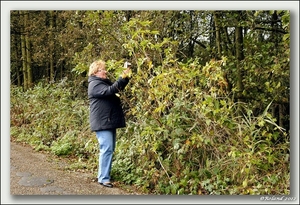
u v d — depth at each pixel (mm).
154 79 4168
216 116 4289
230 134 4289
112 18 6164
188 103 4328
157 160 4344
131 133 4969
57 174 4617
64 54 8766
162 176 4258
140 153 4492
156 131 4336
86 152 5668
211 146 4262
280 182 4109
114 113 4324
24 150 6027
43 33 10891
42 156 5625
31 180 4301
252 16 6117
